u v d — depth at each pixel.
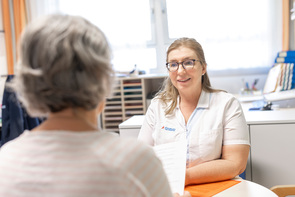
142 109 3.39
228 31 3.44
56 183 0.47
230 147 1.37
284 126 1.81
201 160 1.41
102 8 3.65
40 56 0.50
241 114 1.44
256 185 1.18
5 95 2.45
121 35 3.65
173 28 3.59
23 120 2.50
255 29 3.39
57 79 0.50
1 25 3.90
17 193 0.48
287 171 1.83
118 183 0.47
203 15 3.48
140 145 0.54
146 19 3.61
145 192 0.50
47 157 0.49
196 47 1.49
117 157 0.50
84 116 0.55
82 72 0.51
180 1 3.53
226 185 1.20
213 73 3.62
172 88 1.57
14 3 3.78
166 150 1.21
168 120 1.52
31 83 0.51
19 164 0.50
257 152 1.86
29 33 0.52
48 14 0.55
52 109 0.54
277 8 3.33
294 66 2.88
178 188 1.09
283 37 3.32
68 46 0.50
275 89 2.85
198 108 1.47
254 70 3.53
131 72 3.41
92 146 0.50
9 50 3.87
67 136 0.51
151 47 3.78
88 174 0.47
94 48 0.53
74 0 3.69
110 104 3.46
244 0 3.37
